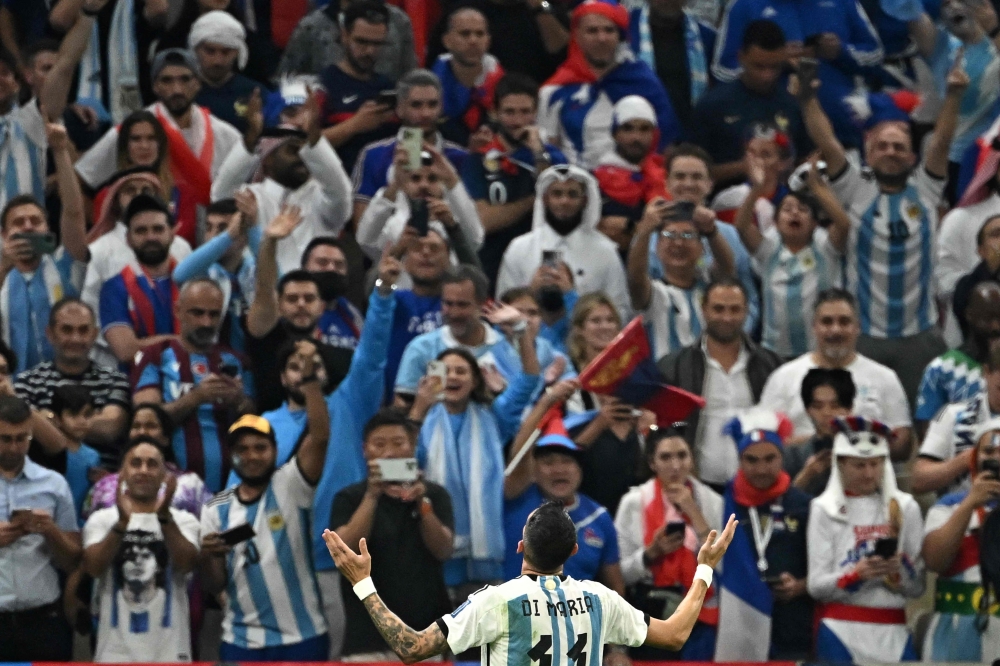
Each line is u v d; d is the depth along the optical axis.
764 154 44.44
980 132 51.44
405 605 33.72
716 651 34.88
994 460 35.12
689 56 50.66
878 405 39.69
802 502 35.69
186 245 42.88
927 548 35.75
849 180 44.41
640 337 36.59
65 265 41.03
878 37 51.97
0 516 34.19
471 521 35.81
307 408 35.56
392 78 47.94
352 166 45.84
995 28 52.06
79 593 34.75
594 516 35.44
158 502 34.44
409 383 38.41
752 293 43.81
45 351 40.56
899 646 35.00
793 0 50.66
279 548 35.09
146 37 49.28
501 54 50.00
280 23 50.69
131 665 31.58
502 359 39.03
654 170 46.31
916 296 44.06
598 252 42.88
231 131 46.09
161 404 37.69
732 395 39.25
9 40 48.38
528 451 36.41
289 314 39.03
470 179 44.94
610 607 23.95
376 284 37.00
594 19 47.19
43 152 44.88
